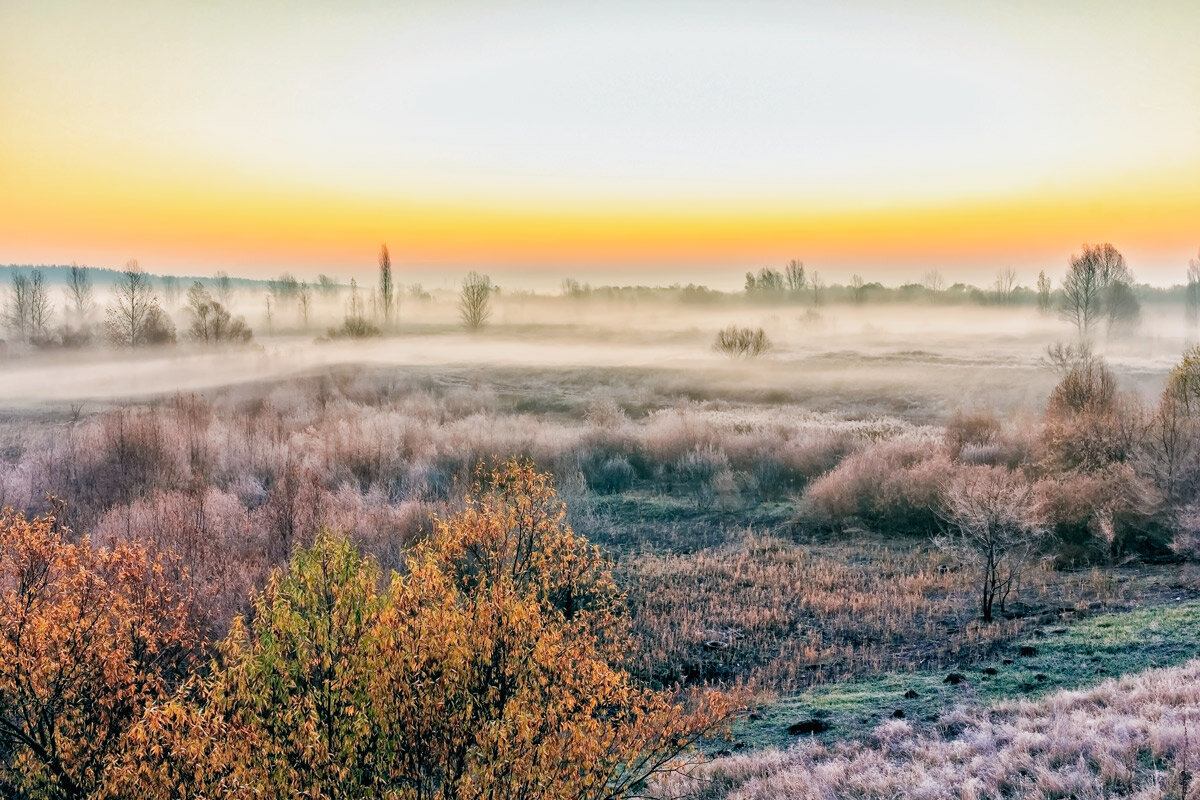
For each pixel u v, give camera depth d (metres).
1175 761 9.29
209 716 7.49
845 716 13.83
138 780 7.31
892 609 20.69
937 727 12.57
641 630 19.97
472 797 7.34
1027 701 13.12
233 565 19.61
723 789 11.19
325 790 7.21
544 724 7.90
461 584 13.33
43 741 9.17
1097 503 24.81
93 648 9.61
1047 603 19.84
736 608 21.33
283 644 7.84
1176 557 23.03
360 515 25.36
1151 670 13.50
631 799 10.42
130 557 11.12
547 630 9.16
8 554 10.08
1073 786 9.25
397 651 7.46
